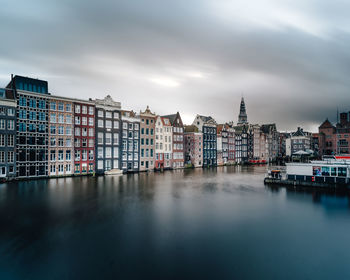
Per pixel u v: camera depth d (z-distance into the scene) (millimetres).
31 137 55156
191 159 99375
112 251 20297
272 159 152000
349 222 28141
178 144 92500
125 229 25094
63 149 60188
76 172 62688
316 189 47531
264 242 22500
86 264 18234
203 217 29375
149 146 80938
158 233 24203
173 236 23531
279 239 23203
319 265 18594
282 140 170375
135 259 19062
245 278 16766
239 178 65000
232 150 120062
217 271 17578
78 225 25984
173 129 90375
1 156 50625
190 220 28156
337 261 19203
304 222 28000
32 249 20469
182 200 37781
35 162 55719
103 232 24219
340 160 52594
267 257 19719
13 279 16281
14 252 19938
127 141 74312
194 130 100750
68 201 35750
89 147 65188
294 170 52094
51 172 58406
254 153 134750
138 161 77438
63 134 60125
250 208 33625
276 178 54125
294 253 20469
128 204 34688
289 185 51781
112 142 70062
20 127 53500
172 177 65812
